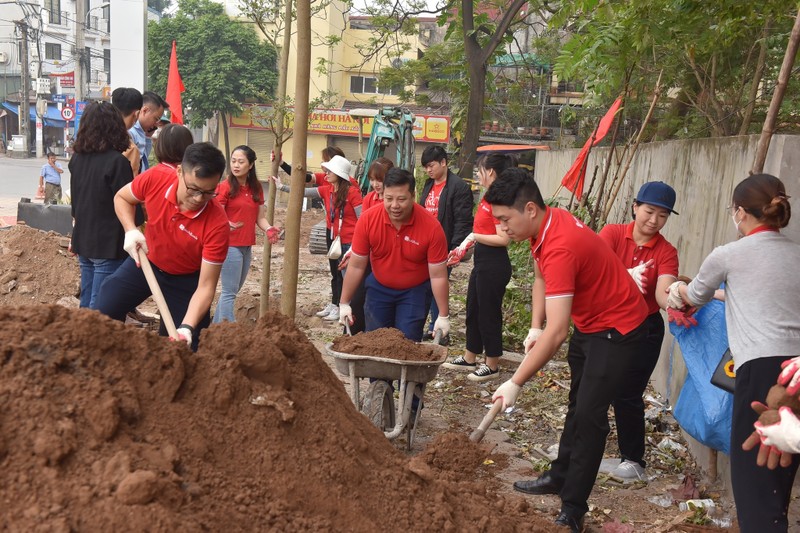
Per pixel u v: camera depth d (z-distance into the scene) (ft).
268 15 24.52
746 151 17.37
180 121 30.94
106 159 18.85
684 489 15.94
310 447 10.46
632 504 15.53
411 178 17.40
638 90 33.68
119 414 8.81
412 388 16.42
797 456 10.98
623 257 16.47
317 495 9.97
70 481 7.91
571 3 22.29
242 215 23.11
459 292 38.81
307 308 32.19
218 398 9.96
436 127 124.57
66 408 8.46
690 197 21.83
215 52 122.31
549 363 25.93
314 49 126.31
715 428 14.26
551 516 14.57
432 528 10.61
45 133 196.24
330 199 30.01
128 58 96.07
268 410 10.28
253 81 123.03
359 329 20.51
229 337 10.74
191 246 14.87
